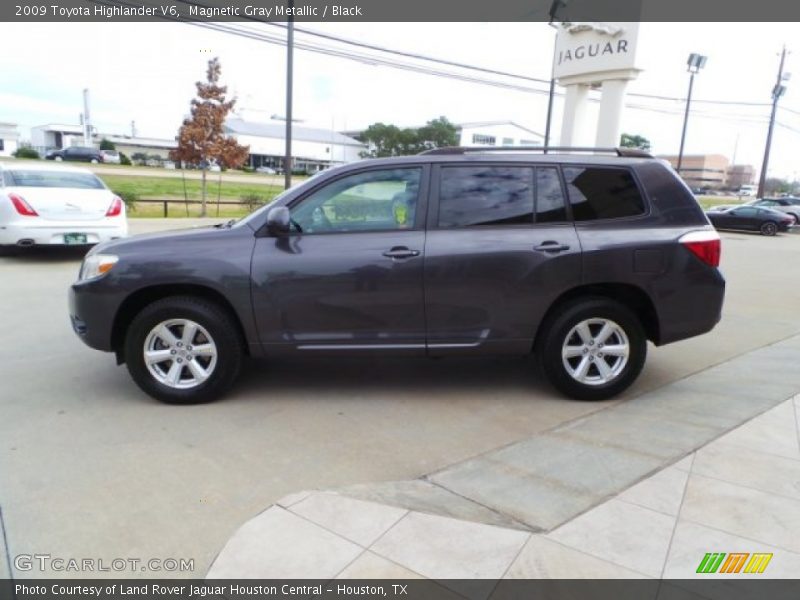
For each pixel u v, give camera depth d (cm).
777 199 3103
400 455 376
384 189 452
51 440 390
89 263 449
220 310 445
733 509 302
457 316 447
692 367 554
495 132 8612
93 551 278
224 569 261
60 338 621
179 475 346
